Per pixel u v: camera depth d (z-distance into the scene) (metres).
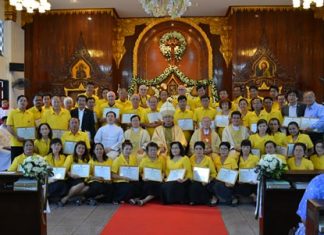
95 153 6.87
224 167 6.72
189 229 5.23
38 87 13.20
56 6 12.81
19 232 4.67
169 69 13.80
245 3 12.65
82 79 13.06
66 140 7.07
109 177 6.76
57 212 6.15
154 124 7.91
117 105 8.37
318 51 12.87
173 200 6.61
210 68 13.87
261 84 12.81
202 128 7.43
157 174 6.81
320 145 6.75
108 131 7.55
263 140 6.99
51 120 7.63
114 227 5.31
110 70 13.07
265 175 4.78
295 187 4.71
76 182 6.66
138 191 6.82
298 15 12.87
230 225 5.43
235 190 6.64
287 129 7.25
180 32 14.12
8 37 12.32
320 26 12.85
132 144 7.34
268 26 12.88
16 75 12.59
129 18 14.08
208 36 14.02
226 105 7.99
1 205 4.67
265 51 12.85
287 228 4.73
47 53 13.19
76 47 13.11
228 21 13.78
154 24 13.99
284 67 12.85
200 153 6.82
